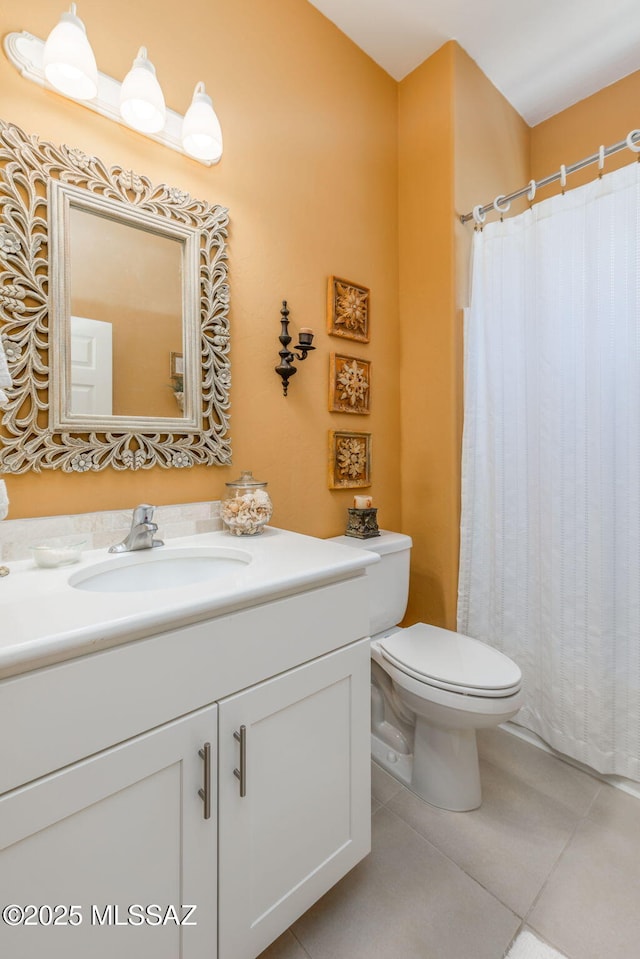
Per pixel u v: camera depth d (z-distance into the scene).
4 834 0.55
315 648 0.92
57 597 0.74
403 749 1.52
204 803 0.74
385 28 1.73
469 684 1.20
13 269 0.97
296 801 0.89
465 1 1.62
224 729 0.76
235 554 1.10
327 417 1.67
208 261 1.29
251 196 1.41
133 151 1.15
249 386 1.41
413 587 1.95
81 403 1.07
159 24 1.21
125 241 1.14
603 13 1.68
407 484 1.97
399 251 1.98
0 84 0.95
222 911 0.77
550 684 1.56
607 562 1.42
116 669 0.64
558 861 1.15
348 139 1.75
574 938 0.96
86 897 0.62
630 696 1.41
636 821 1.28
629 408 1.38
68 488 1.07
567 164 2.20
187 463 1.25
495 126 2.04
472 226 1.85
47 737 0.58
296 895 0.89
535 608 1.64
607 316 1.41
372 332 1.84
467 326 1.76
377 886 1.08
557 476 1.52
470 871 1.12
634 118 2.00
